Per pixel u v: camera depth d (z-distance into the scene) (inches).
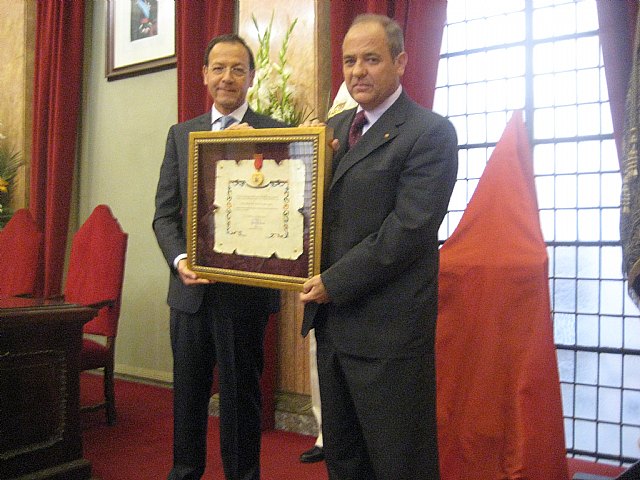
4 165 233.9
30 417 101.3
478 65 153.1
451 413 100.1
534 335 93.3
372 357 65.5
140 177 210.7
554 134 144.0
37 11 229.0
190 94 180.4
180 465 93.4
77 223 229.1
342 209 68.1
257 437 94.2
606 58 125.3
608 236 137.9
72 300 161.9
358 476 70.9
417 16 141.6
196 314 91.2
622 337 136.6
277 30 160.7
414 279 66.4
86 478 107.7
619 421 136.6
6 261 178.1
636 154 60.6
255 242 75.2
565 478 91.5
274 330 156.6
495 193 100.4
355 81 67.4
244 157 76.7
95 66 223.6
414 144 65.2
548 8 144.6
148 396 185.6
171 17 200.7
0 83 242.5
